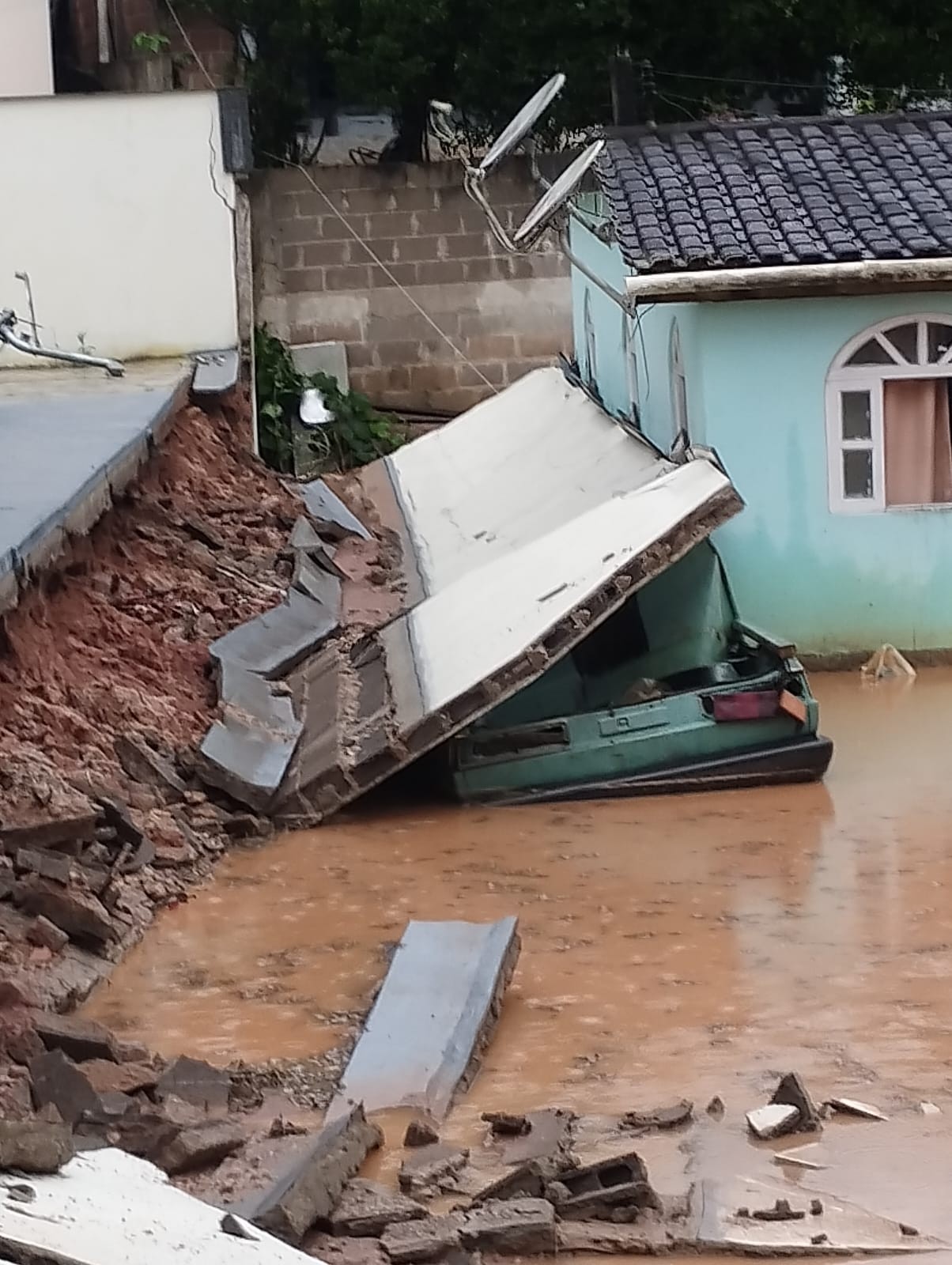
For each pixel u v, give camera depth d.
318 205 23.47
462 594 12.59
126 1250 4.45
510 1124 6.29
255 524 16.17
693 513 11.28
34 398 16.67
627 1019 7.47
